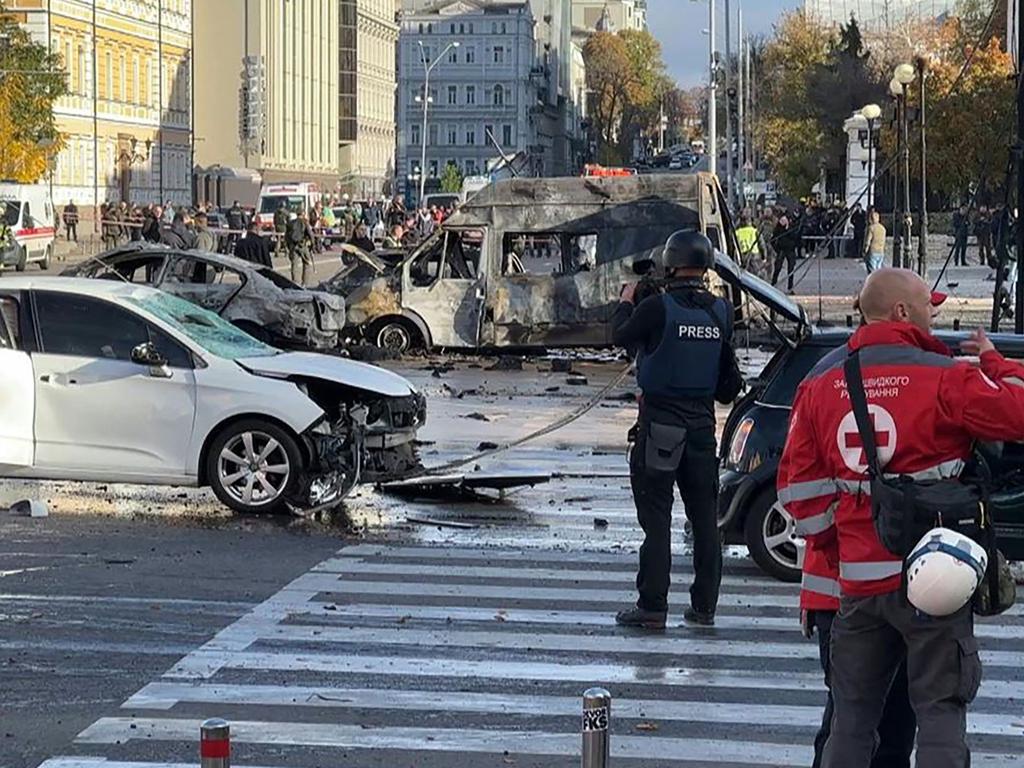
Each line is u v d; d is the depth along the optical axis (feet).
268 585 33.42
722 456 35.50
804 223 155.22
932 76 179.32
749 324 87.71
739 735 23.73
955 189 186.60
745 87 331.16
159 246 84.64
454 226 85.71
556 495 45.70
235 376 41.52
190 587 33.09
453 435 57.93
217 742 12.97
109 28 272.31
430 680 26.40
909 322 18.03
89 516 41.01
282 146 358.43
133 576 34.01
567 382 76.95
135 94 286.46
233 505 41.52
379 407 42.98
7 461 41.55
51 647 28.19
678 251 29.27
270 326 82.64
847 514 17.69
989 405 17.08
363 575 34.58
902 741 19.16
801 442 18.16
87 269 83.82
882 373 17.54
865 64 263.29
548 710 24.76
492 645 28.73
